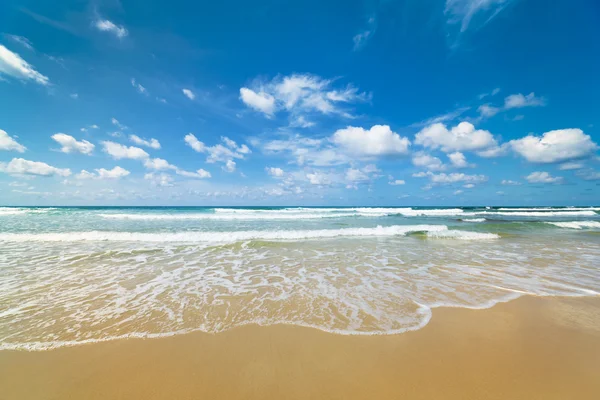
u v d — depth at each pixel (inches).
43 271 255.8
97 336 133.0
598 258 330.0
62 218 900.6
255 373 105.6
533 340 132.2
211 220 857.5
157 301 180.9
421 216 1168.2
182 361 112.9
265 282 225.6
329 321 150.9
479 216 1207.6
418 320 153.2
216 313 161.2
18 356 115.6
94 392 95.4
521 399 92.5
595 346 127.4
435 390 96.7
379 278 239.5
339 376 104.2
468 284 222.5
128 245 394.6
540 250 381.7
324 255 338.3
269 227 651.5
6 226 629.3
